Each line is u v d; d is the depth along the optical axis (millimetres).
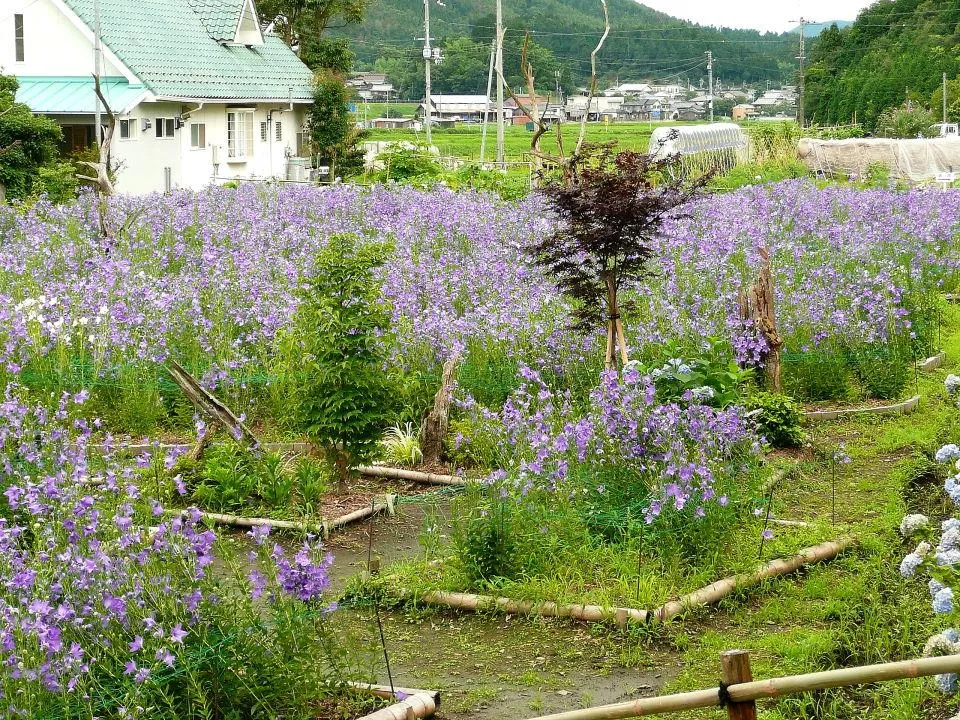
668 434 8453
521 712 6367
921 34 106500
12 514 7691
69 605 5512
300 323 11836
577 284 11406
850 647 6809
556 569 7965
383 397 10195
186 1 46000
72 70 38688
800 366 13023
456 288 14953
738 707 4953
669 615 7363
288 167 43250
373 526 9438
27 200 24797
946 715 5918
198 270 16562
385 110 130500
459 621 7566
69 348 12320
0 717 5039
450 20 152625
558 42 138500
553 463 8367
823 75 117875
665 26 178750
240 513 9461
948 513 9258
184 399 11883
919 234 19500
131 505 6285
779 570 8055
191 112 39562
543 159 22391
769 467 9641
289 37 55719
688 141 39875
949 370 14266
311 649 6059
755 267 16359
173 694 5676
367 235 19641
